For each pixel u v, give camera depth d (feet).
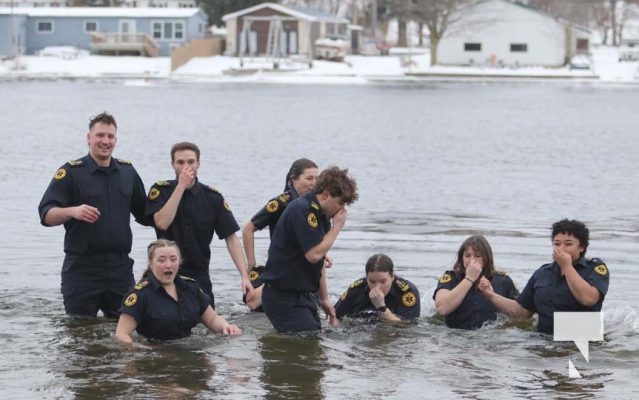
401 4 644.27
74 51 524.11
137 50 524.93
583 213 113.91
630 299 69.36
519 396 49.88
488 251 62.90
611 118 276.00
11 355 55.31
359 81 461.37
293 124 245.86
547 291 60.23
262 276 60.18
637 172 157.17
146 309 57.62
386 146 196.95
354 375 53.01
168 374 52.44
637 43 639.35
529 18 518.37
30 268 78.13
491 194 129.29
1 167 152.87
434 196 126.62
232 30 533.96
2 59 504.84
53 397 48.73
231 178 141.59
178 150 62.59
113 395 49.06
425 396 49.78
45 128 226.17
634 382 52.16
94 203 61.41
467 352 57.47
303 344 58.44
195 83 437.17
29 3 627.87
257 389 50.39
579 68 504.02
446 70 503.61
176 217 62.69
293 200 59.62
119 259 62.69
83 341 57.93
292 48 537.65
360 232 96.27
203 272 63.93
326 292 62.34
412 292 64.59
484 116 278.87
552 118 274.36
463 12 520.42
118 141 198.29
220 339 58.90
